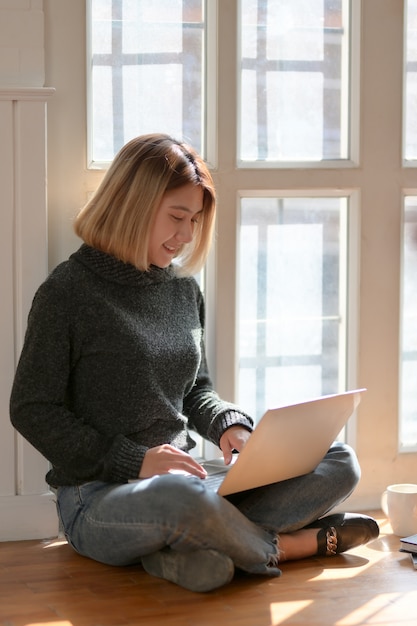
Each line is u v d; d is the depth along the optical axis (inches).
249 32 108.0
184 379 96.0
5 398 99.3
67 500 92.1
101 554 89.0
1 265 98.2
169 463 86.9
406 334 116.3
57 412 88.8
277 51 109.1
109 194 91.2
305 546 92.7
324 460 96.6
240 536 83.1
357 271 111.0
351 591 84.1
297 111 110.2
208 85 107.1
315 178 109.0
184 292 99.0
